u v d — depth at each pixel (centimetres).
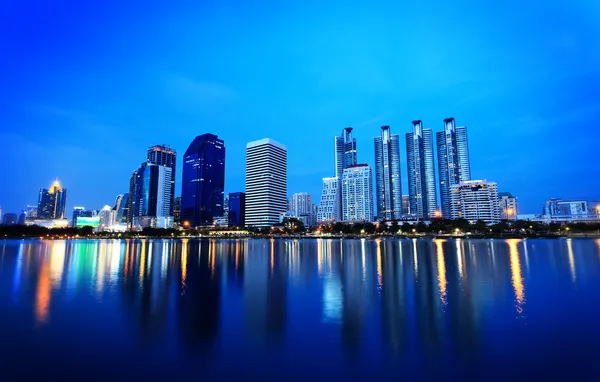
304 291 3375
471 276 4328
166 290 3453
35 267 5650
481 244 13038
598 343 1852
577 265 5419
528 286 3572
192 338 1967
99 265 6000
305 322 2275
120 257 7962
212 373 1523
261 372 1527
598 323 2206
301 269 5284
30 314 2473
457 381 1445
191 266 5816
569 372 1519
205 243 18788
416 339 1939
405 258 7038
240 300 2958
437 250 9575
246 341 1912
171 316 2427
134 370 1550
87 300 2952
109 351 1769
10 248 12619
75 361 1648
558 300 2888
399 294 3197
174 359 1667
